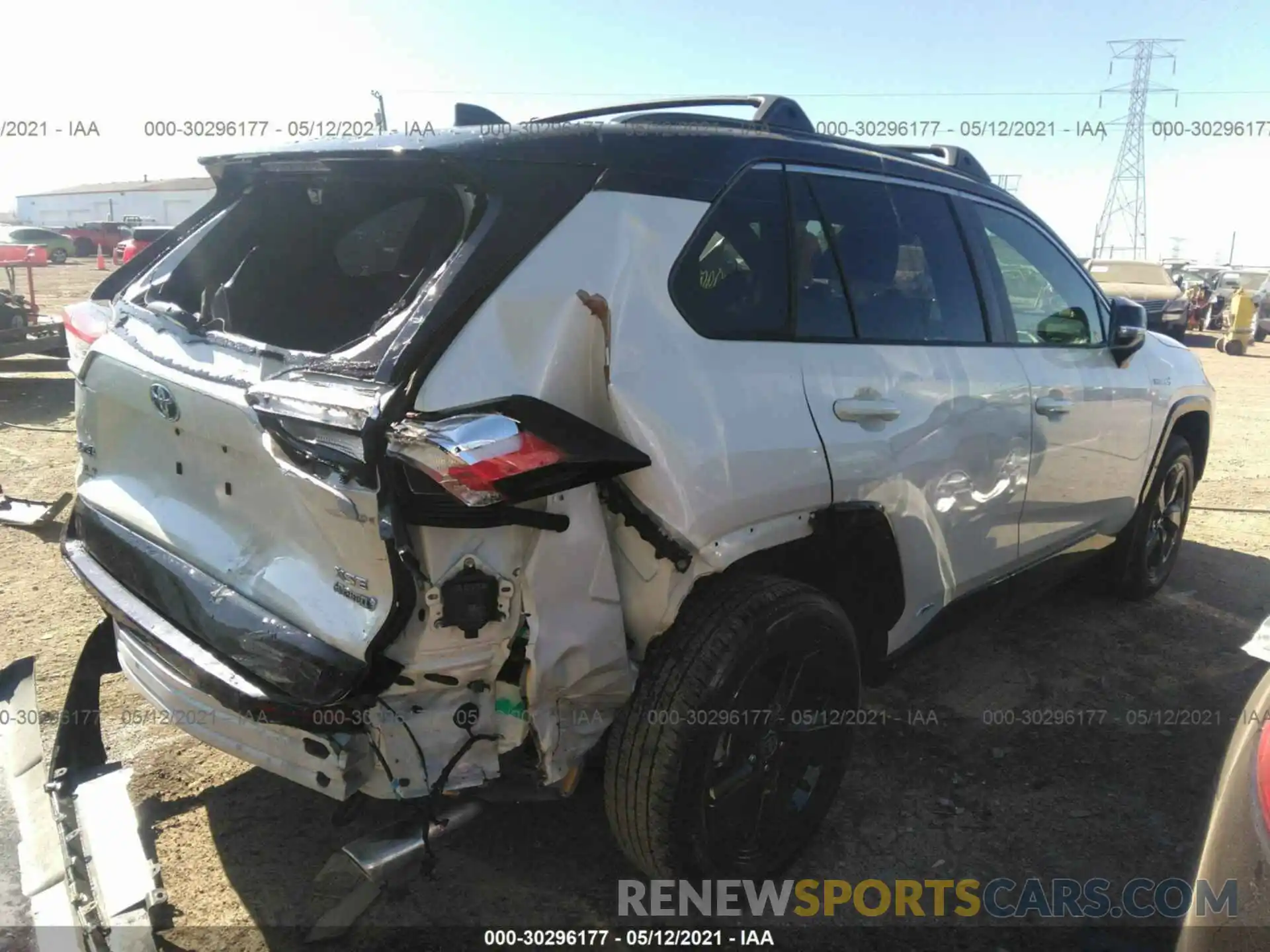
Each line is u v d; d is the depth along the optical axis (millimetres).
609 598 2021
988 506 3074
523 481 1744
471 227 2027
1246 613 4547
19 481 6180
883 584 2727
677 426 2070
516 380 1896
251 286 2697
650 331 2104
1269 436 9031
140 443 2465
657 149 2291
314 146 2334
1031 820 2881
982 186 3395
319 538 1916
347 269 2824
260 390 1952
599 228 2098
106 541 2482
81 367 2627
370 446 1724
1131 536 4348
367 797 2117
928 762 3180
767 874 2498
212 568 2139
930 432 2742
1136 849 2758
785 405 2322
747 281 2393
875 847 2746
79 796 2301
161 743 3125
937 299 2988
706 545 2113
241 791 2887
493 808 2402
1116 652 4070
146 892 2051
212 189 2967
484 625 1873
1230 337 17844
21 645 3740
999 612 3488
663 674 2146
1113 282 19016
